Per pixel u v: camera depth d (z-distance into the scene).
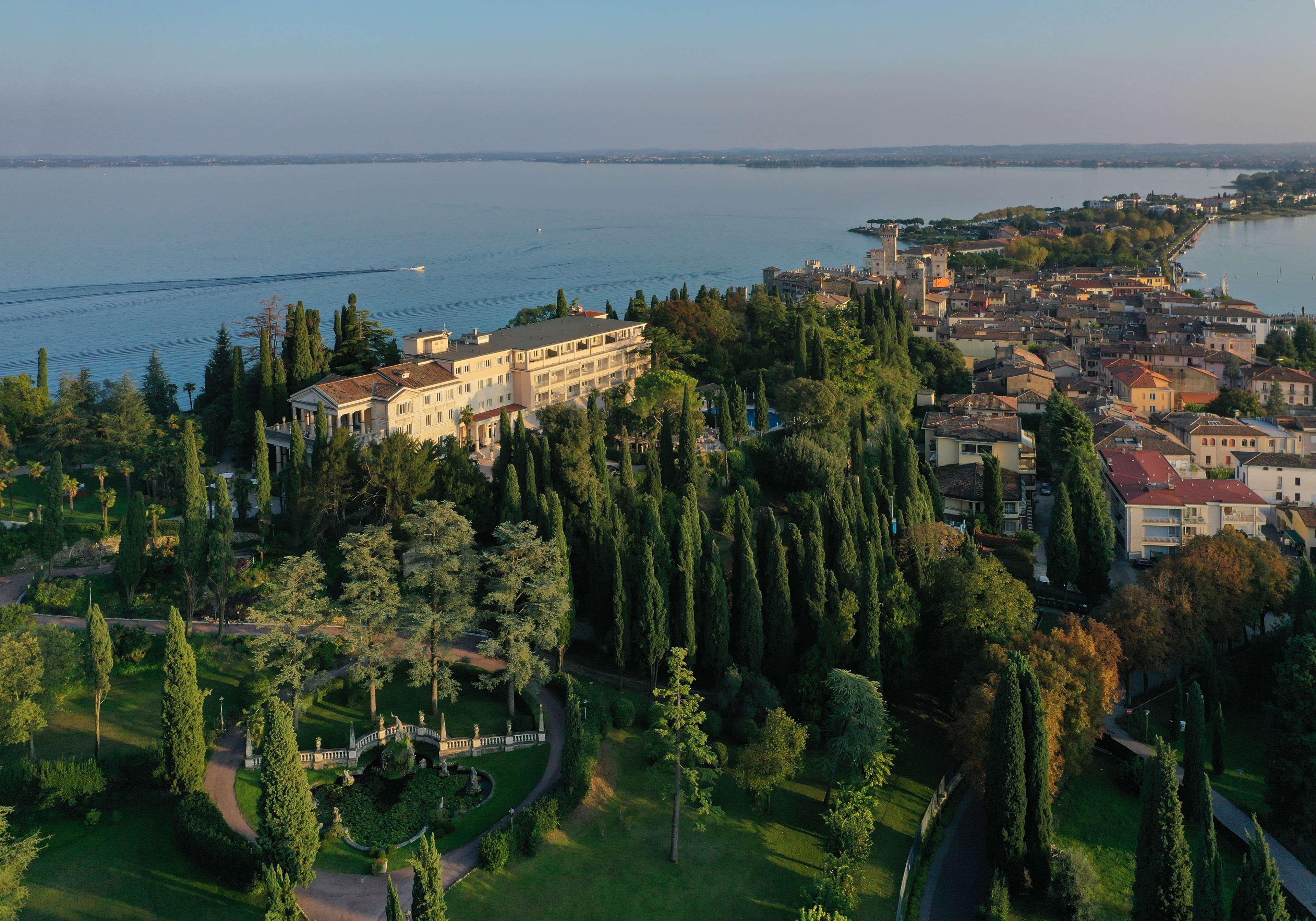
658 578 108.56
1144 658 114.31
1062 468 183.12
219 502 119.69
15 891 67.25
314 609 96.62
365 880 77.94
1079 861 85.94
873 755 93.25
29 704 84.75
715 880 83.69
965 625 111.56
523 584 103.31
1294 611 119.81
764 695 105.38
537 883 80.31
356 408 157.25
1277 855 92.88
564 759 87.69
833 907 77.06
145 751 85.19
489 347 183.88
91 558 127.50
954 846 93.06
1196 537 132.00
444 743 93.69
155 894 75.69
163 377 187.50
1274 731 99.94
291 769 73.75
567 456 127.38
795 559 115.50
